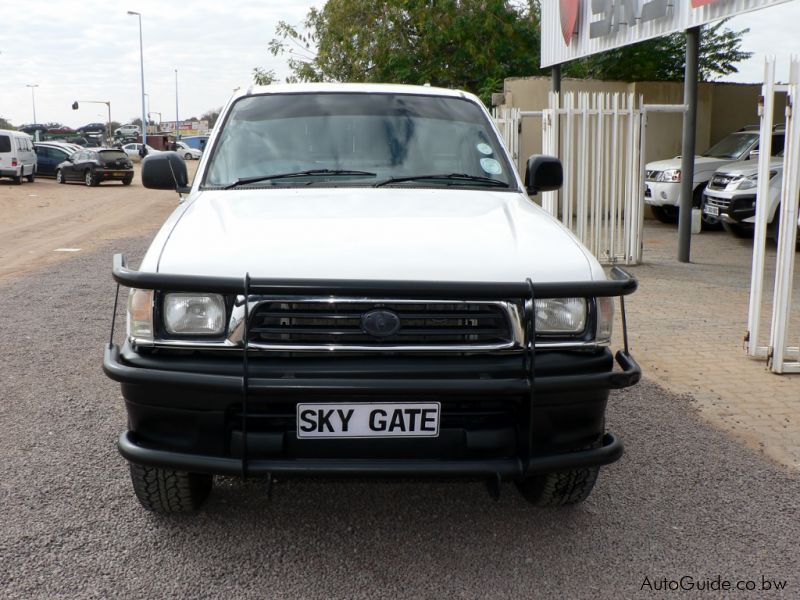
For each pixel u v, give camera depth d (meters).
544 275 3.05
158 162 4.41
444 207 3.69
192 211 3.62
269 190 3.98
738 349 6.83
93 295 9.17
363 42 22.64
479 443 3.01
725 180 14.17
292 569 3.21
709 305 8.69
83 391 5.54
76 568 3.19
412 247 3.11
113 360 3.02
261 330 2.92
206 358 2.96
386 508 3.78
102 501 3.80
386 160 4.24
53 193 29.06
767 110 6.08
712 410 5.31
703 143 19.53
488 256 3.10
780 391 5.71
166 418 3.02
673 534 3.57
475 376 2.95
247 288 2.84
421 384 2.90
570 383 2.97
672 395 5.61
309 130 4.36
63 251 13.41
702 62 22.88
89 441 4.60
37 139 73.12
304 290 2.83
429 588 3.09
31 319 7.83
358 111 4.50
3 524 3.55
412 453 3.01
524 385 2.94
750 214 13.59
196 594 3.02
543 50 16.22
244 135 4.36
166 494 3.44
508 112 13.48
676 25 11.02
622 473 4.25
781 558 3.37
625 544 3.46
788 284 6.00
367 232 3.25
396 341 2.96
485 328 3.00
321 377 2.90
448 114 4.59
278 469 2.95
